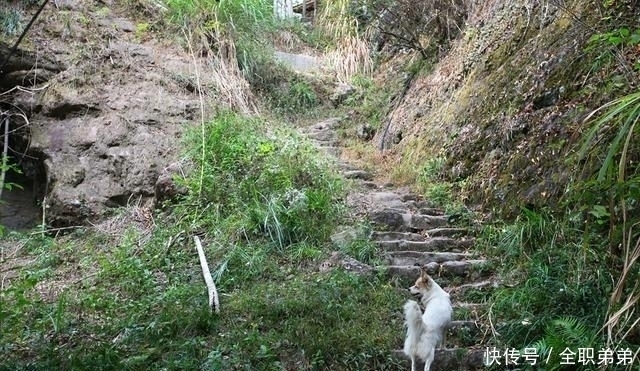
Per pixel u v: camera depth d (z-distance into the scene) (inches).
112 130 297.3
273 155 267.1
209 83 338.6
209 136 278.2
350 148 346.9
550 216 200.5
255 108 350.3
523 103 244.7
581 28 232.1
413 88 368.8
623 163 126.0
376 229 237.0
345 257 210.5
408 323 156.7
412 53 402.9
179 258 226.4
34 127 298.2
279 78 398.0
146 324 177.2
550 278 176.9
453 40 361.1
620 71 200.7
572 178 195.5
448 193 259.3
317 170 265.3
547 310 164.7
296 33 473.4
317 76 415.8
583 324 150.7
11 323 183.2
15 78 308.5
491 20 315.6
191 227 240.8
